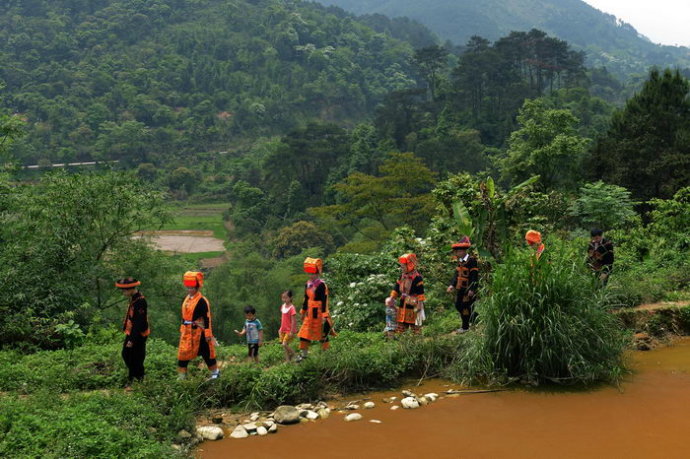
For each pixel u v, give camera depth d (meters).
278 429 6.25
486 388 7.23
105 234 17.38
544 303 7.33
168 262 19.14
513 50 138.75
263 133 199.88
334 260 13.79
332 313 12.37
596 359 7.32
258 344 8.77
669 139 31.70
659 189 29.03
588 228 17.83
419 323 8.84
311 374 7.34
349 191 43.84
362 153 105.94
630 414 6.16
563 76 147.38
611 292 9.55
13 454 4.97
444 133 111.62
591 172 32.34
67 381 7.61
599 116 111.06
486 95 133.62
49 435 5.31
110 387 7.54
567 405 6.51
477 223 11.32
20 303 12.12
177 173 150.25
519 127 114.69
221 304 43.19
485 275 10.36
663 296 10.41
